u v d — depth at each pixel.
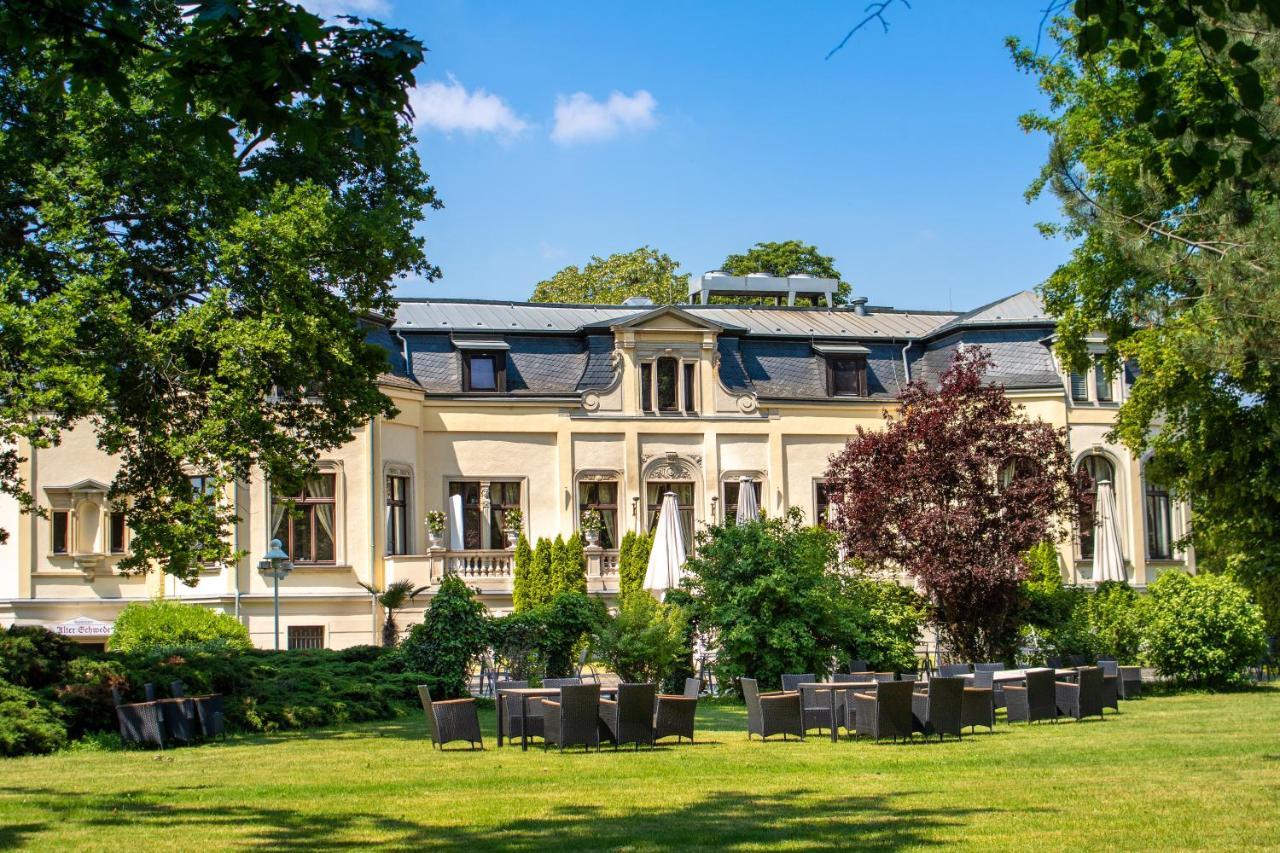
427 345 41.12
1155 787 12.99
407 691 24.00
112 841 10.50
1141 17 9.02
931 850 9.88
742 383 42.50
